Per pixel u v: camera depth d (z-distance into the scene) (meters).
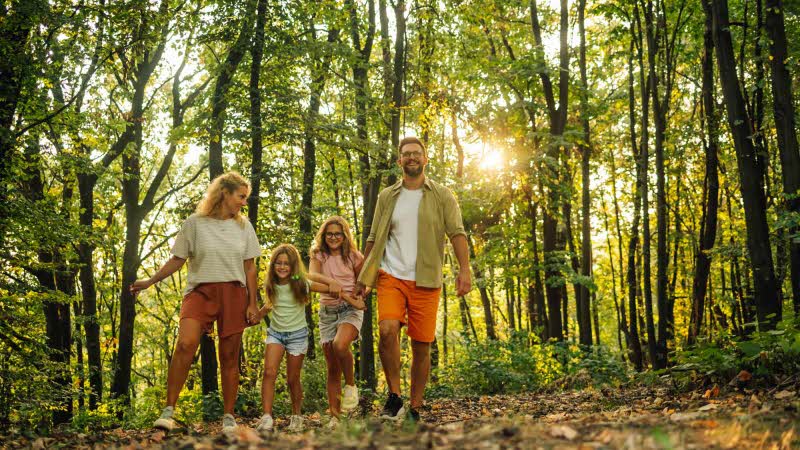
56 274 16.95
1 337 12.52
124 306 19.52
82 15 12.73
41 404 11.61
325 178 22.20
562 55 21.19
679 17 17.00
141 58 15.52
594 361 14.60
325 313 7.02
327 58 15.34
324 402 11.69
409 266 5.92
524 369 15.00
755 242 11.09
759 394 5.88
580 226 27.88
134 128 19.41
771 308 10.95
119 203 21.38
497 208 21.34
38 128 14.12
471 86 20.98
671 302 22.92
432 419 7.26
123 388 19.17
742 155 11.29
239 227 5.89
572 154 23.30
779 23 11.03
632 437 3.18
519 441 3.34
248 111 13.55
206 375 13.17
